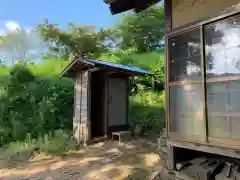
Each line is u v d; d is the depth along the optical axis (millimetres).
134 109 9914
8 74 8734
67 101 8562
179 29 3006
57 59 13695
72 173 4203
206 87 2633
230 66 2441
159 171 3570
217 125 2504
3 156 5328
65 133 6996
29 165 4754
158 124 8477
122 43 17656
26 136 6375
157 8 17594
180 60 3025
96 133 7508
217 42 2582
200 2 2807
